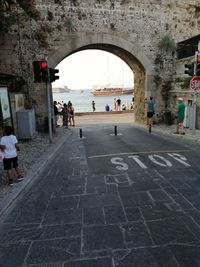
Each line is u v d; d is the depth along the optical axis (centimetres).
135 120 2094
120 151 970
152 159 826
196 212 441
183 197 509
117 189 570
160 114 1794
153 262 313
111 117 2622
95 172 711
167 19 1705
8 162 609
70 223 424
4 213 471
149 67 1723
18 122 1212
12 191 571
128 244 354
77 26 1553
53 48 1533
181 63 1642
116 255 331
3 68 1493
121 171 705
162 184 589
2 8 1191
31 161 841
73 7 1536
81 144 1173
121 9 1614
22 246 365
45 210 481
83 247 353
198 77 1173
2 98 976
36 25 1495
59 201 521
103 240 367
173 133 1334
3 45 1479
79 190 577
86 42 1577
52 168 779
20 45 1491
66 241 371
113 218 432
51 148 1052
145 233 379
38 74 1082
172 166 737
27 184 629
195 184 582
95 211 463
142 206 473
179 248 339
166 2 1686
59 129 1742
